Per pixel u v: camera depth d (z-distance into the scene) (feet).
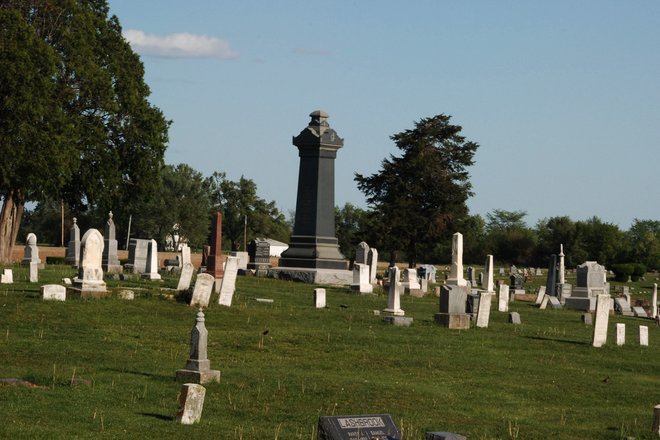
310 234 215.51
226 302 144.05
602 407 99.76
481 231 635.25
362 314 149.69
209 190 569.64
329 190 216.95
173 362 103.96
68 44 236.02
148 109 259.19
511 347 132.05
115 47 255.70
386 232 372.79
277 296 170.50
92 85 239.09
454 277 191.42
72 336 114.62
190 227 533.14
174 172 547.49
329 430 59.77
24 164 215.72
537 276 403.95
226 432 75.00
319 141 214.69
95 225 512.22
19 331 115.44
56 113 223.51
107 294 139.44
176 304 140.05
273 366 106.83
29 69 214.28
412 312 163.63
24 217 603.26
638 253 526.16
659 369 125.70
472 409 92.84
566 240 536.83
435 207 381.40
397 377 106.22
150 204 522.06
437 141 387.14
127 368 98.02
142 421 75.97
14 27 216.95
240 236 561.43
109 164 249.34
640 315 216.54
